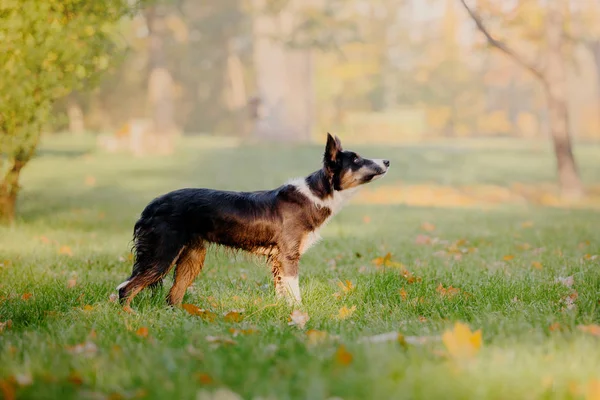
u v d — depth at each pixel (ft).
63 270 24.04
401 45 183.32
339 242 31.96
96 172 69.26
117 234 34.78
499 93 184.14
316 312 17.81
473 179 71.46
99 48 32.58
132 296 18.37
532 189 66.23
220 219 18.84
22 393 10.84
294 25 98.02
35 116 30.81
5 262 24.98
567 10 61.77
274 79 99.60
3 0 27.99
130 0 36.52
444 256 28.09
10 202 34.99
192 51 161.27
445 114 168.96
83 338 14.67
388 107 190.39
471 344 12.86
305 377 11.29
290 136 100.27
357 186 20.02
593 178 74.90
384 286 20.10
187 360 12.57
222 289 20.81
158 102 101.91
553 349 13.03
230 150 89.45
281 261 19.17
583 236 34.19
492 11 52.90
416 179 70.44
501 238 33.68
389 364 11.87
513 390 10.87
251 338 14.33
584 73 175.32
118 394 10.78
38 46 29.48
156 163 77.05
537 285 19.90
